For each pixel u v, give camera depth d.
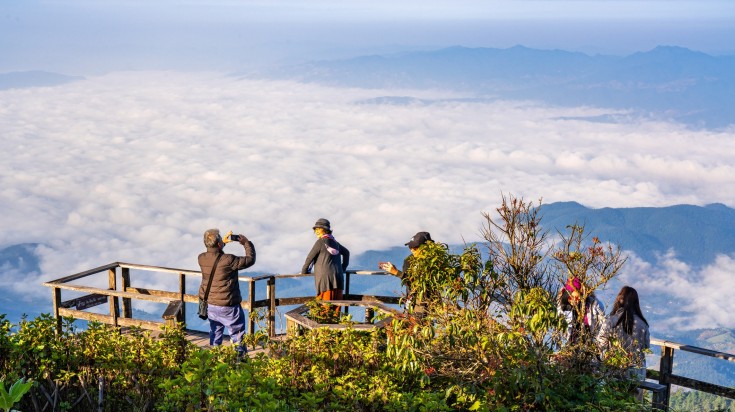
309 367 5.88
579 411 5.62
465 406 5.75
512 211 6.29
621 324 6.75
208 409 4.60
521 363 5.59
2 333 5.96
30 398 5.83
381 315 6.69
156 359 5.90
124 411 5.77
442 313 5.95
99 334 6.18
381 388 5.45
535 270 6.27
